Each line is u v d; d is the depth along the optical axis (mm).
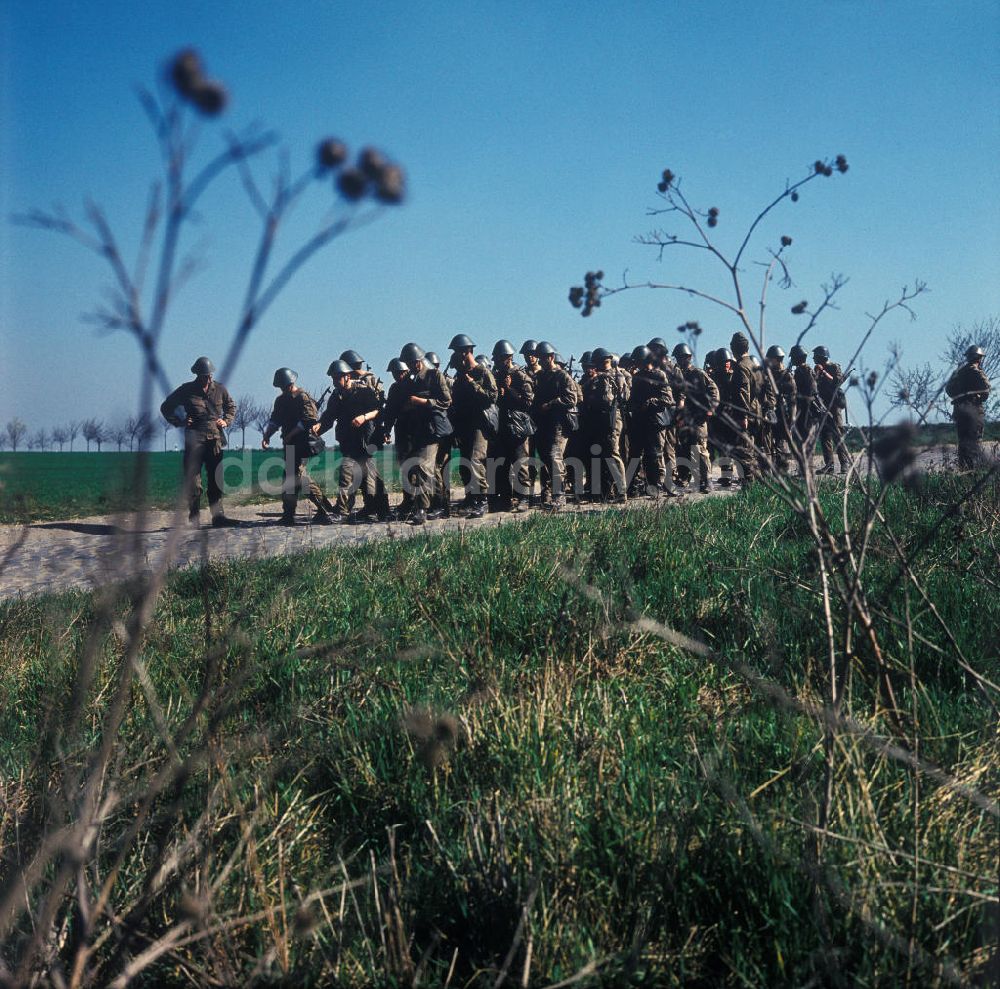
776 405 2916
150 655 4438
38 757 2729
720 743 3295
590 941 2232
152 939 2170
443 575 6090
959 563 5121
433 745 2047
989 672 3812
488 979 2162
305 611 5164
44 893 2318
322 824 3068
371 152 774
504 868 2457
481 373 14438
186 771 1729
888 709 3227
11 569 9094
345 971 2215
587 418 15992
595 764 3096
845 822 2539
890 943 1995
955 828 2557
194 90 724
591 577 5676
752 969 2178
